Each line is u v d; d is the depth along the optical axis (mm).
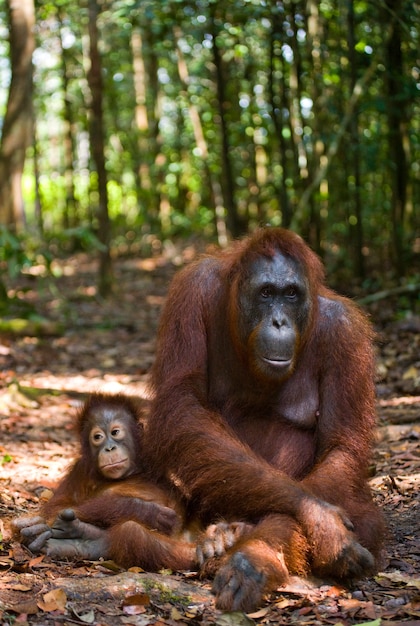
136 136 24922
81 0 21406
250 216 22078
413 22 11797
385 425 7605
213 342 4691
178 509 4746
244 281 4461
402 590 4129
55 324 13070
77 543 4438
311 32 13172
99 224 17094
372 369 4684
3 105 30438
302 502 4137
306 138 14156
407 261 14266
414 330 11102
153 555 4297
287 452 4656
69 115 25422
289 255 4473
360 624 3625
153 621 3656
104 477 5059
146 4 13742
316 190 14227
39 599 3777
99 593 3896
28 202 33406
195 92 20078
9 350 11820
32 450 7227
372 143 14258
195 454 4344
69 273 21953
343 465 4426
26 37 16266
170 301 4754
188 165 25594
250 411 4707
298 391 4660
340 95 13633
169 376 4598
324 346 4625
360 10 13703
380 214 16625
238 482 4227
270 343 4309
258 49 18625
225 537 4223
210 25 15000
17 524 4496
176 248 24031
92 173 25797
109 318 14844
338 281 15055
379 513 4551
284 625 3670
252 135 19312
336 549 4020
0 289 13250
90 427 5148
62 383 10094
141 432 5191
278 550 4027
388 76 12344
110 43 24031
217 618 3689
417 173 17156
